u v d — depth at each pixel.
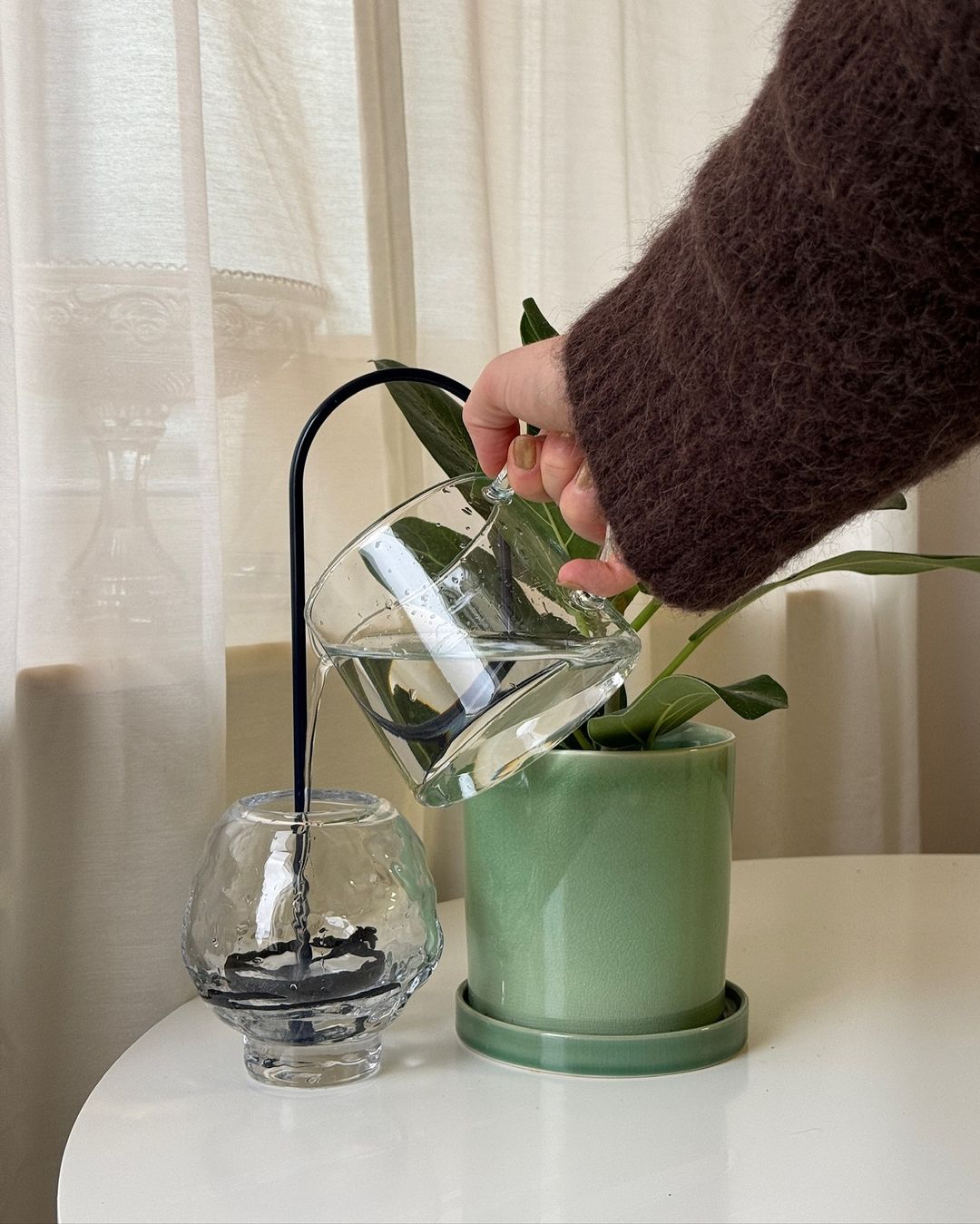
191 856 0.77
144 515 0.77
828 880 0.94
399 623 0.53
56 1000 0.75
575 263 1.04
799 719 1.32
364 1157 0.52
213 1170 0.51
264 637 0.88
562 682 0.55
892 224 0.45
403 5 0.92
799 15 0.48
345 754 0.92
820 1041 0.64
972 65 0.42
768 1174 0.50
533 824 0.60
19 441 0.74
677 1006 0.61
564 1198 0.49
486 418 0.61
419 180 0.93
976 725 1.58
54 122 0.75
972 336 0.46
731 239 0.48
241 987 0.57
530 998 0.61
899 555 0.61
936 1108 0.56
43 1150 0.76
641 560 0.54
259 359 0.86
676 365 0.51
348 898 0.59
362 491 0.93
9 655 0.70
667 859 0.60
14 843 0.72
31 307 0.75
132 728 0.76
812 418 0.48
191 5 0.75
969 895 0.90
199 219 0.76
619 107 1.05
